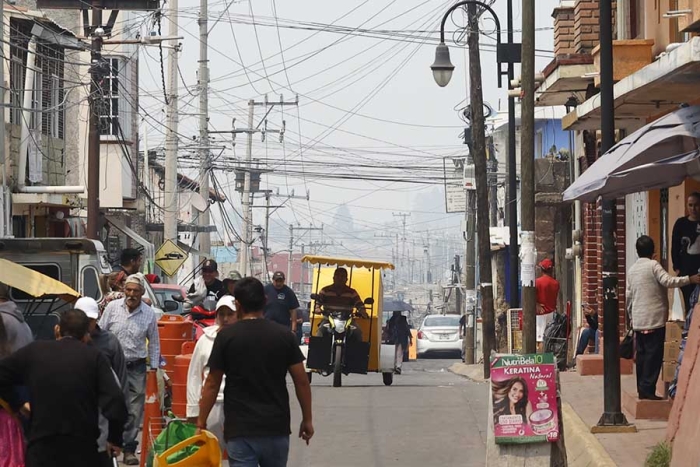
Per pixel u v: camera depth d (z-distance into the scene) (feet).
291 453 55.11
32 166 113.70
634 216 80.43
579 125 79.92
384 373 91.86
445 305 310.86
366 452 55.21
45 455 34.24
